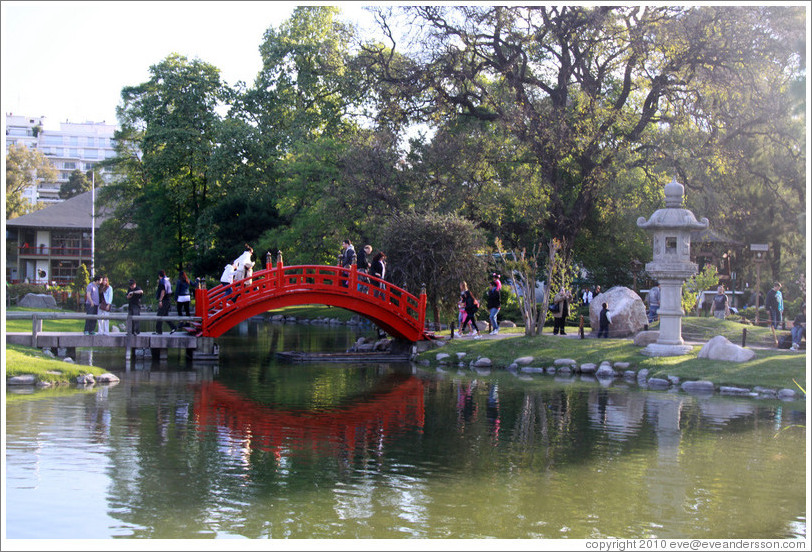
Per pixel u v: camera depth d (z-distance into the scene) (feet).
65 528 28.73
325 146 145.69
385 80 118.83
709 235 136.05
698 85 106.73
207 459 38.78
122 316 78.23
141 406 52.70
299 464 38.24
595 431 46.57
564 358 75.61
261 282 83.61
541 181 117.60
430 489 34.35
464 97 117.91
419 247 97.14
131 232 204.54
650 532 29.37
